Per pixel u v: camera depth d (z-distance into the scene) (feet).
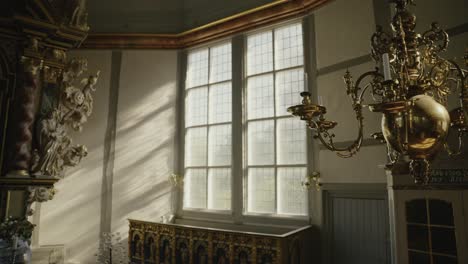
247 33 24.43
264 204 22.24
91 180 25.18
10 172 18.58
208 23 26.22
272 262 16.15
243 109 23.68
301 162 21.01
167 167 26.63
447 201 11.54
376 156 16.97
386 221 16.46
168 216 25.89
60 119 20.74
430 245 11.80
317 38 20.79
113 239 24.70
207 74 26.58
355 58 18.49
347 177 18.21
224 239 18.11
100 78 26.68
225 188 24.36
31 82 19.70
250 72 24.13
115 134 26.07
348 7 19.24
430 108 5.93
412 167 6.24
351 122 18.38
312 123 7.64
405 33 7.18
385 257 16.34
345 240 18.20
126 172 25.77
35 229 23.40
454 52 14.28
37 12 19.74
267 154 22.56
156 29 27.86
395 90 6.67
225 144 24.81
